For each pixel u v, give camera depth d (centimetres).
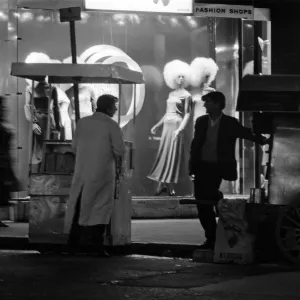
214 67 1631
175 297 809
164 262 1077
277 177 1048
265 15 1638
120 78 1144
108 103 1132
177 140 1619
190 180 1625
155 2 1545
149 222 1534
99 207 1105
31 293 830
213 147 1134
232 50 1638
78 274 957
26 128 1563
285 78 1059
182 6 1549
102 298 802
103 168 1105
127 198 1167
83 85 1571
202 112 1628
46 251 1188
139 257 1138
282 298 807
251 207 1069
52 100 1560
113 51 1597
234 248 1065
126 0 1543
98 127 1109
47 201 1158
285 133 1048
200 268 1017
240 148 1636
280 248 1044
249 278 934
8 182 1563
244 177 1636
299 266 1042
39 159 1552
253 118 1134
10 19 1569
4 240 1256
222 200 1075
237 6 1558
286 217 1047
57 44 1584
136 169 1605
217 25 1631
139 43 1605
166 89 1617
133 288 859
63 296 812
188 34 1623
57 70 1135
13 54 1569
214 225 1134
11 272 973
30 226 1164
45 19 1580
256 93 1095
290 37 1633
